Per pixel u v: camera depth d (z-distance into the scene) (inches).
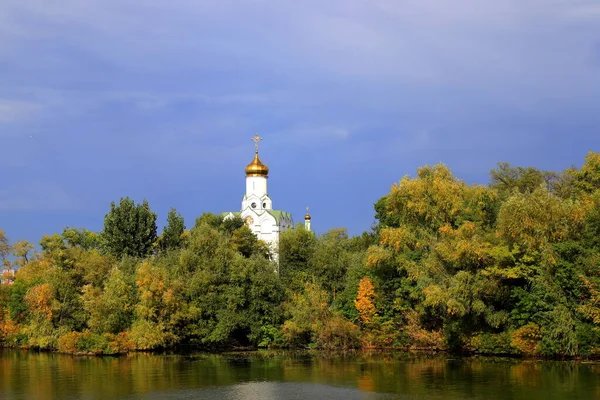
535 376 2497.5
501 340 3093.0
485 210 3735.2
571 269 2837.1
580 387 2245.3
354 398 2182.6
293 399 2180.1
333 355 3572.8
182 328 3919.8
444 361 3095.5
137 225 5497.1
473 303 3051.2
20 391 2365.9
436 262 3358.8
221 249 4192.9
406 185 3683.6
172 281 3919.8
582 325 2807.6
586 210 3021.7
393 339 3786.9
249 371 2876.5
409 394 2223.2
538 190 3085.6
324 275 4421.8
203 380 2608.3
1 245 4416.8
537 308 2915.8
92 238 6279.5
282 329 3976.4
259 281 4050.2
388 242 3661.4
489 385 2332.7
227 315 3922.2
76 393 2322.8
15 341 4082.2
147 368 3011.8
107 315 3777.1
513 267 2984.7
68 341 3718.0
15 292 4227.4
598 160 3700.8
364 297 3809.1
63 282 4040.4
